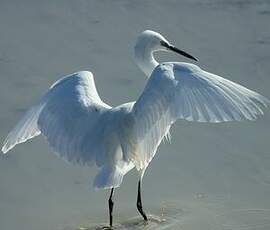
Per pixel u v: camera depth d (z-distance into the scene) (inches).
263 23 684.1
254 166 484.1
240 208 442.9
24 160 489.4
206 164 487.8
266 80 588.1
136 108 366.9
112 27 672.4
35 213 437.1
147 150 378.9
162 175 478.0
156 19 688.4
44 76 589.6
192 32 666.2
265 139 514.6
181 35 660.1
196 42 648.4
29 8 705.0
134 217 438.3
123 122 380.5
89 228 425.1
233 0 725.9
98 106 391.5
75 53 627.2
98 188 373.1
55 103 390.9
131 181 475.8
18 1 717.3
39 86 574.2
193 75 355.9
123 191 464.8
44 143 510.6
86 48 635.5
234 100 344.2
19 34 658.8
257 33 667.4
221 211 441.1
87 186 466.6
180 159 493.7
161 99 356.8
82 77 401.1
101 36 656.4
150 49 460.8
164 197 456.4
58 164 488.1
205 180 471.5
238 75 595.2
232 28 675.4
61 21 682.2
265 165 485.1
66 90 394.9
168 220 434.0
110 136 382.9
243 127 530.6
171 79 357.1
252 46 644.7
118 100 554.6
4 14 693.3
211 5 717.3
